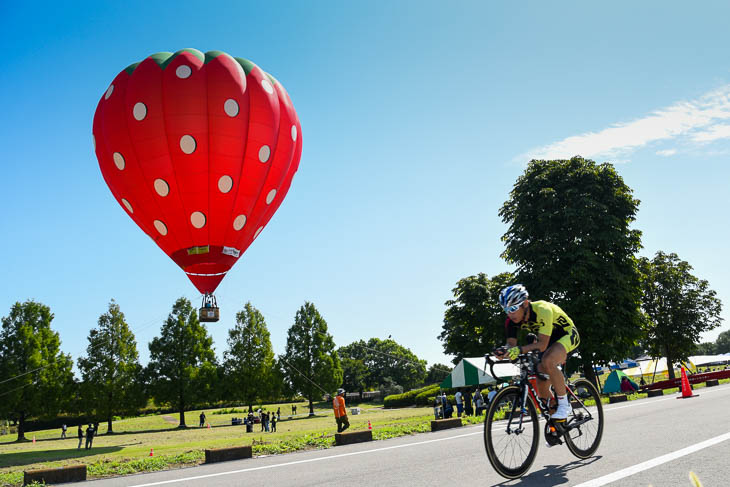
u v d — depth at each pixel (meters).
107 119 19.53
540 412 4.75
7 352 52.25
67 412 54.31
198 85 19.12
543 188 31.69
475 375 29.17
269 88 20.59
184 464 8.07
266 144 20.08
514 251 31.69
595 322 27.95
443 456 5.89
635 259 30.30
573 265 28.72
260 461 7.25
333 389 70.19
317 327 71.19
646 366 51.72
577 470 4.38
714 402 10.98
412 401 67.94
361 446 8.29
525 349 4.56
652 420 8.02
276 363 68.06
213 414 81.56
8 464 23.42
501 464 4.20
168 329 60.16
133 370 55.56
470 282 41.56
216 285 20.86
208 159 19.17
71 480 7.00
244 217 20.47
